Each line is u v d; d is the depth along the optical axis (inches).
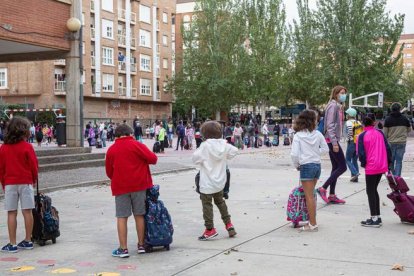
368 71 1918.1
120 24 2346.2
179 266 218.2
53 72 2015.3
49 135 1535.4
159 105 2664.9
